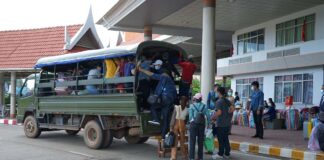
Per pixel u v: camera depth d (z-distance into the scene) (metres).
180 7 20.00
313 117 14.15
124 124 11.36
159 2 18.95
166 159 10.10
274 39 23.23
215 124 10.48
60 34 27.73
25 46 27.27
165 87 10.30
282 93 22.08
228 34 27.27
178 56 11.81
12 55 26.48
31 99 14.21
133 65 10.70
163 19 22.88
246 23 24.50
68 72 13.58
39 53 26.41
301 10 21.06
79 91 12.28
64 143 12.90
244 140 13.47
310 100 20.00
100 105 11.43
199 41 30.27
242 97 25.59
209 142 10.59
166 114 10.26
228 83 41.38
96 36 27.41
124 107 10.69
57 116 13.29
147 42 10.79
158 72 10.88
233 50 27.00
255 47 24.98
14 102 25.34
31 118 14.16
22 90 14.70
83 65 12.88
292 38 21.88
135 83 10.41
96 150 11.48
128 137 12.91
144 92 10.64
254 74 24.52
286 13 21.80
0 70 25.33
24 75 27.73
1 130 17.19
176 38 30.72
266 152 11.71
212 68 17.39
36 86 14.00
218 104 10.27
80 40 27.03
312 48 19.58
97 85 11.71
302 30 21.00
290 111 18.30
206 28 17.47
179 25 24.83
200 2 19.44
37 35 28.19
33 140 13.62
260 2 19.48
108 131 11.55
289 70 21.55
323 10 19.70
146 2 18.94
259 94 14.07
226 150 10.42
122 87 10.83
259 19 23.36
